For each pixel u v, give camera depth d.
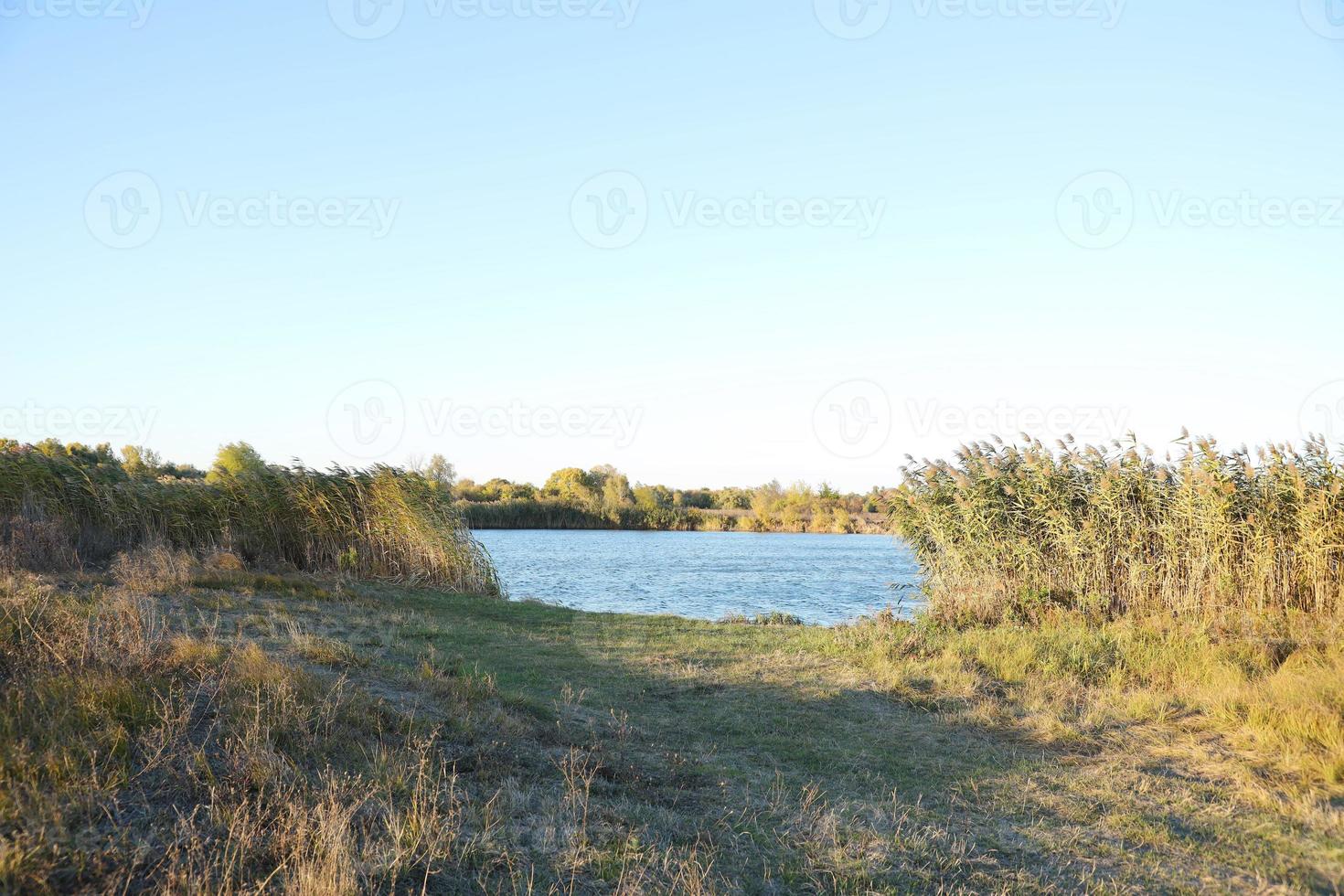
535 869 5.52
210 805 5.60
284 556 21.92
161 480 23.27
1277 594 14.44
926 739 9.23
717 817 6.77
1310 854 6.29
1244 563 14.62
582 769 7.45
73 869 4.75
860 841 6.35
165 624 9.36
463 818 6.11
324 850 5.24
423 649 12.41
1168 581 14.88
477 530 80.31
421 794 6.36
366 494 22.25
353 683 8.93
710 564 41.78
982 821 6.93
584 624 16.31
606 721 9.37
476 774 7.03
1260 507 14.60
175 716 6.87
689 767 7.95
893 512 17.86
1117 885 5.79
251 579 17.28
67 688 6.95
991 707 10.23
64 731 6.25
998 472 16.33
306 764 6.57
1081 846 6.45
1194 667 11.23
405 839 5.59
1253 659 11.66
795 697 10.87
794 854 6.16
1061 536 15.52
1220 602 14.37
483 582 22.36
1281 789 7.58
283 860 5.09
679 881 5.48
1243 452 14.91
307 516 21.75
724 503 108.69
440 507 22.83
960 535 16.42
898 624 14.73
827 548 57.78
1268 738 8.61
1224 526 14.52
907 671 11.98
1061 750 8.87
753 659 13.09
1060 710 10.09
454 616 16.61
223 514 21.78
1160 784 7.77
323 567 21.59
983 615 15.43
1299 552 14.32
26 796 5.32
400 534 21.89
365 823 5.80
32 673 7.33
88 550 19.69
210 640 9.23
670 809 6.86
